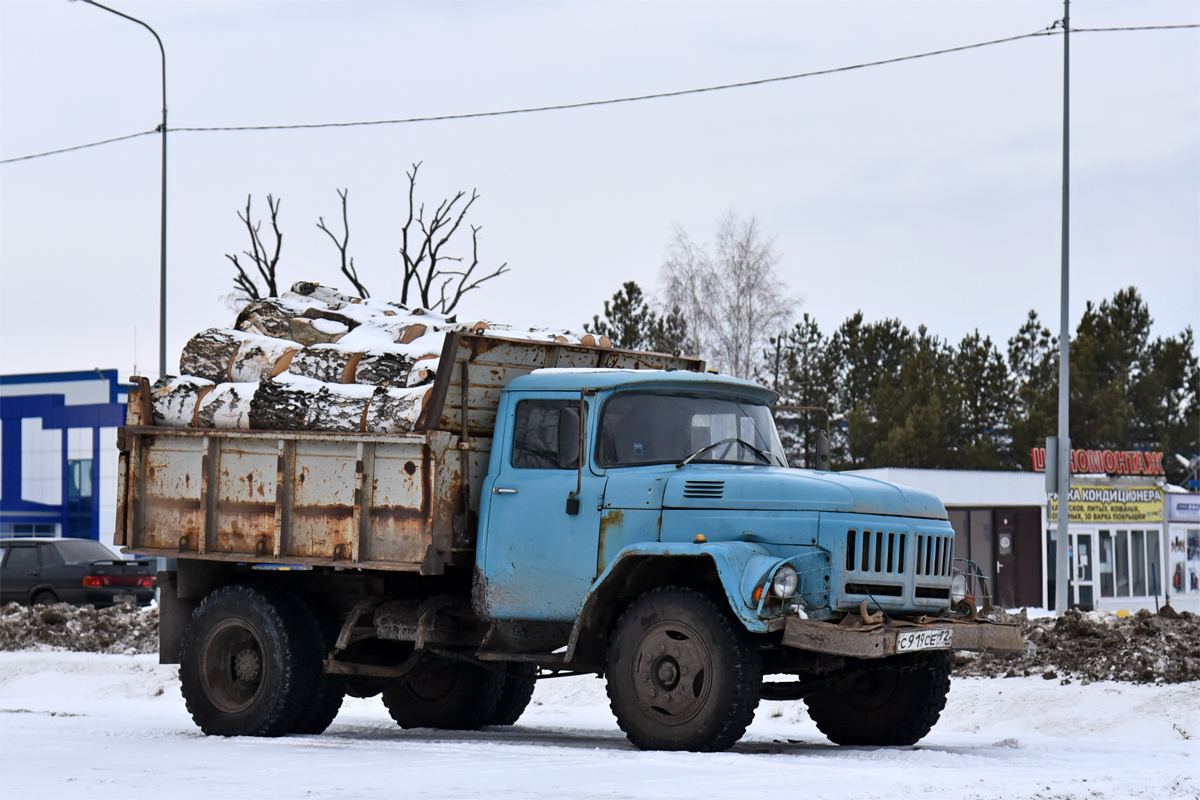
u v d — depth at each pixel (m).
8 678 25.31
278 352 15.07
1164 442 66.12
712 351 65.62
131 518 15.40
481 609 13.62
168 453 15.31
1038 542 51.22
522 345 14.30
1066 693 18.39
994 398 73.50
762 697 13.52
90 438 70.38
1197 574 55.38
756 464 13.74
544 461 13.56
